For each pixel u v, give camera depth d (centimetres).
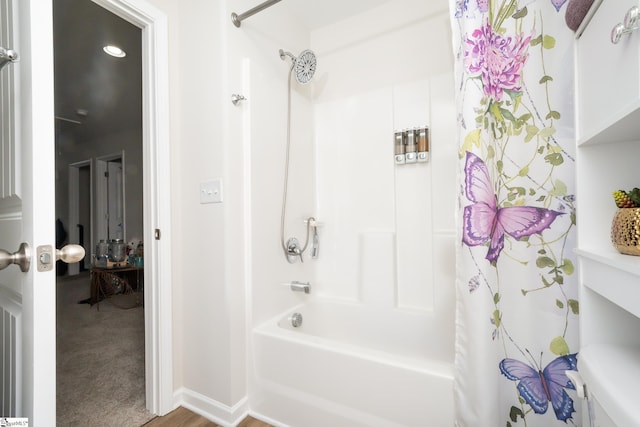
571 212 93
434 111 170
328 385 117
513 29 103
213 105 141
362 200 192
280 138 174
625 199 67
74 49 229
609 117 64
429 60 172
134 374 178
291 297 178
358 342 179
